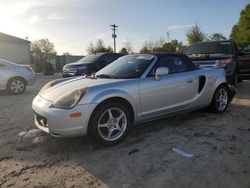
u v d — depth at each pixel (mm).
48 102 4172
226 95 6059
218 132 4762
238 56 9938
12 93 9758
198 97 5434
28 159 3816
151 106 4695
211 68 5891
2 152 4070
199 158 3723
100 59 12969
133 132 4828
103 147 4184
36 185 3137
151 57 5004
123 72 4859
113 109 4227
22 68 9992
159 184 3098
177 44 40250
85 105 3939
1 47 25984
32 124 5484
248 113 6051
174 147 4117
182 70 5254
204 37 35719
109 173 3379
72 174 3379
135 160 3713
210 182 3104
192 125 5176
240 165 3494
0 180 3258
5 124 5520
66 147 4211
